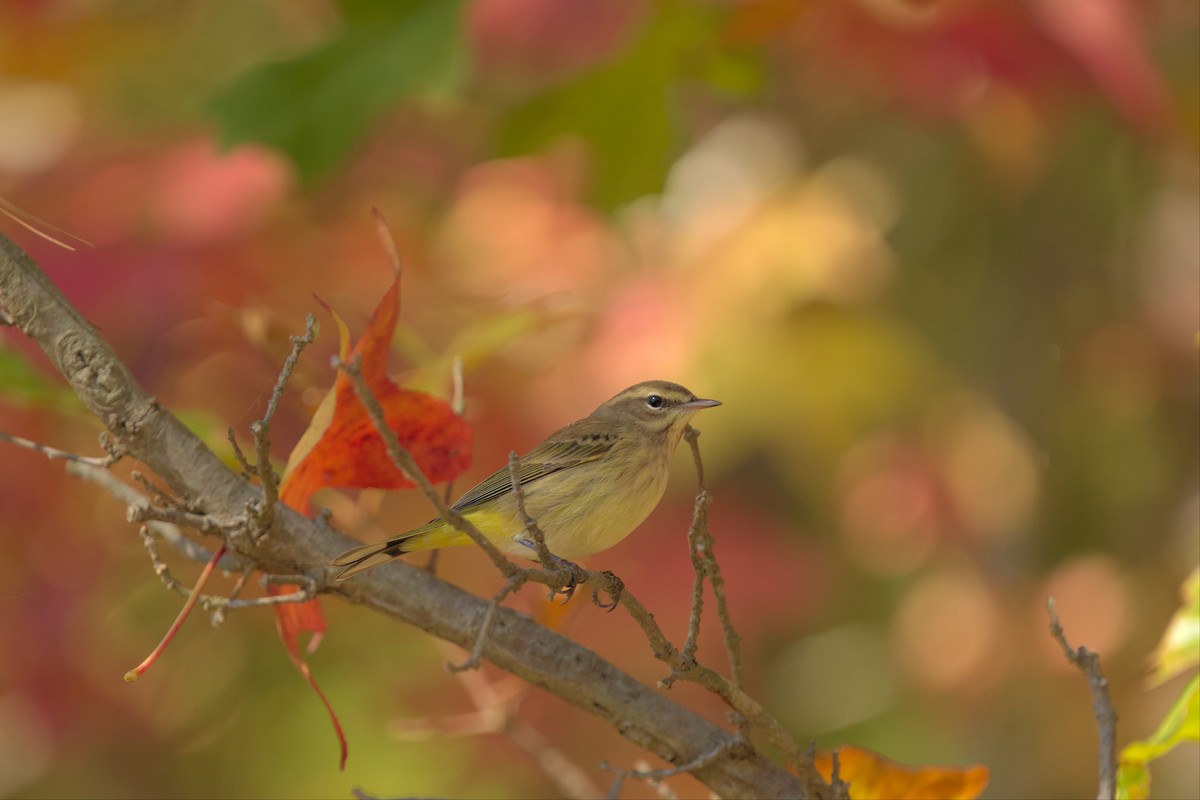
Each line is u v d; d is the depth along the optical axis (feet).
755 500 47.85
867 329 42.47
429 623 22.30
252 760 48.85
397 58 30.96
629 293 41.06
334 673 48.55
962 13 33.94
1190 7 39.22
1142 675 46.26
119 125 41.04
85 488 37.70
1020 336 49.60
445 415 21.52
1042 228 49.34
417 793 46.96
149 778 48.06
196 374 35.96
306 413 30.32
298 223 38.86
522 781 45.73
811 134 47.44
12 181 38.06
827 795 20.89
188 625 46.06
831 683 52.70
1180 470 50.31
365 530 28.09
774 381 40.96
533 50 31.37
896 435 48.55
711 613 42.93
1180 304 50.98
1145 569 48.49
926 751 51.39
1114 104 33.63
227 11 48.85
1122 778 21.47
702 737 22.24
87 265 34.55
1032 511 48.49
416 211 43.50
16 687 40.42
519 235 42.52
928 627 48.21
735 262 41.75
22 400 25.21
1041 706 46.57
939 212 51.06
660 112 35.86
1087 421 51.06
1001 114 40.04
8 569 39.11
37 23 41.09
